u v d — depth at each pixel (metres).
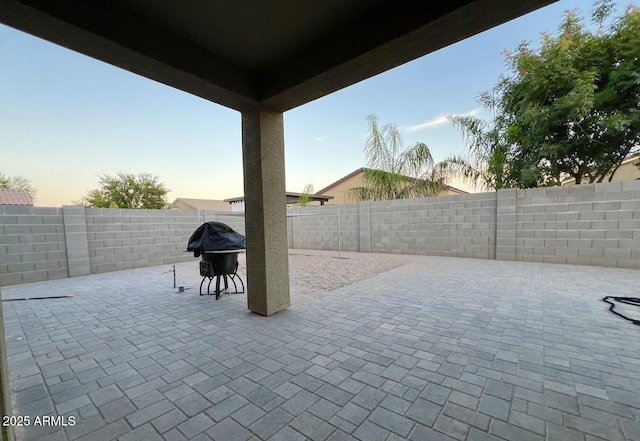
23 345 2.69
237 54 2.66
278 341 2.69
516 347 2.44
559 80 6.34
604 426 1.49
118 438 1.49
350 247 9.77
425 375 2.04
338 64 2.33
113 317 3.47
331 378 2.03
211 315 3.51
